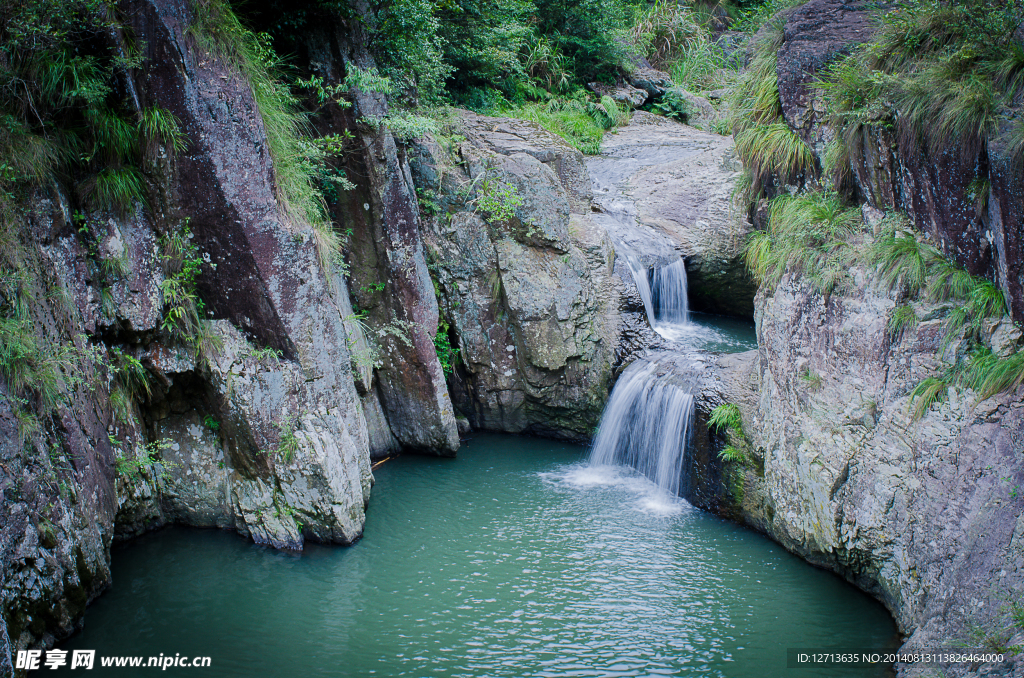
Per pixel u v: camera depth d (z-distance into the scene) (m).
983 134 6.33
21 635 5.99
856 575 7.49
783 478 8.06
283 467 7.87
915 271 6.86
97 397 6.98
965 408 6.25
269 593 7.39
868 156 7.57
